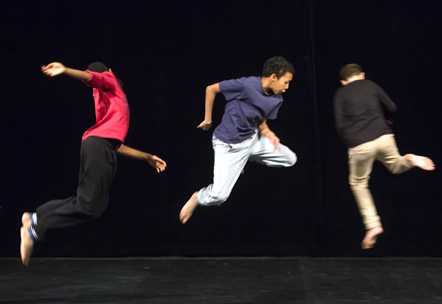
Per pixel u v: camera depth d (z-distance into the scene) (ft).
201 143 16.88
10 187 17.26
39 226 11.19
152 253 17.07
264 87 12.19
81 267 15.96
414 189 16.46
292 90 16.63
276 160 13.07
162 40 16.98
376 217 13.03
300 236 16.72
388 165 13.04
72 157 17.12
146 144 16.96
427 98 16.34
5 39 17.30
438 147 16.30
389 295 12.65
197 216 17.03
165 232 17.06
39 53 17.21
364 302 12.09
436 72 16.34
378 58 16.44
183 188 16.97
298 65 16.61
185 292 13.09
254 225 16.88
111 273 15.17
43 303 12.14
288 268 15.52
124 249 17.15
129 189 17.13
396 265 15.72
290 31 16.65
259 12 16.76
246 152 12.66
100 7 17.15
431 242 16.44
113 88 11.51
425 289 13.17
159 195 17.06
